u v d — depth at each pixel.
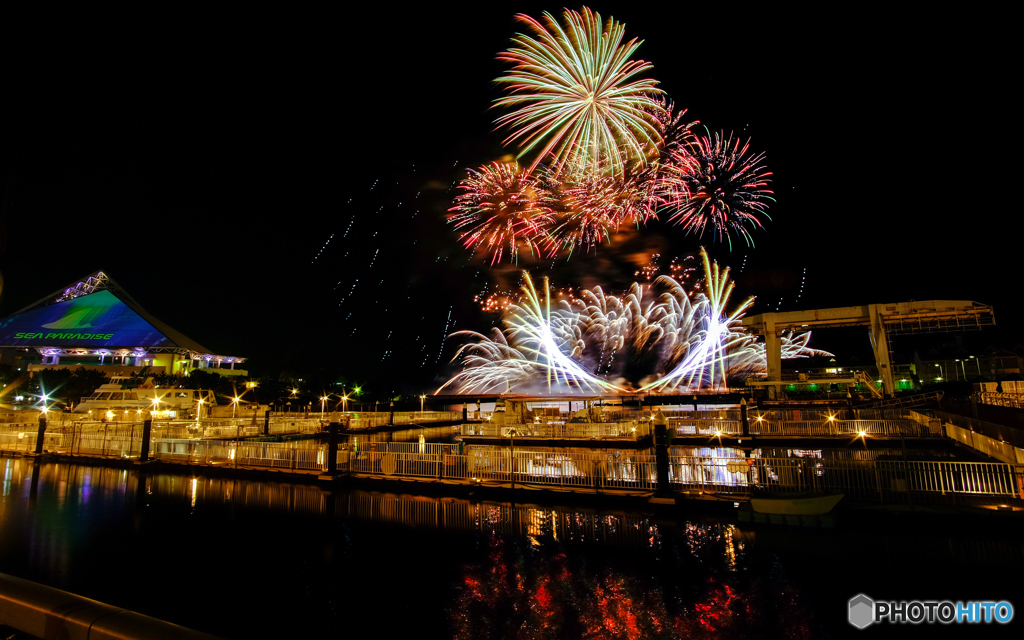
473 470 19.77
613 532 13.95
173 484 21.12
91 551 12.67
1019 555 11.61
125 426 39.97
